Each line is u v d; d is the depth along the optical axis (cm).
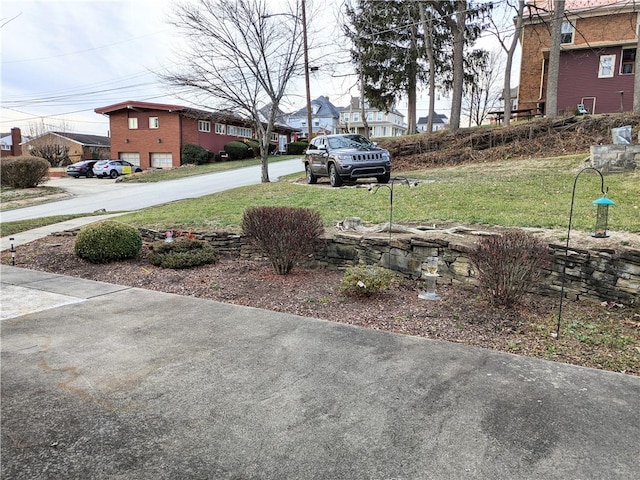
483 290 479
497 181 1066
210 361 336
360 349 359
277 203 964
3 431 245
